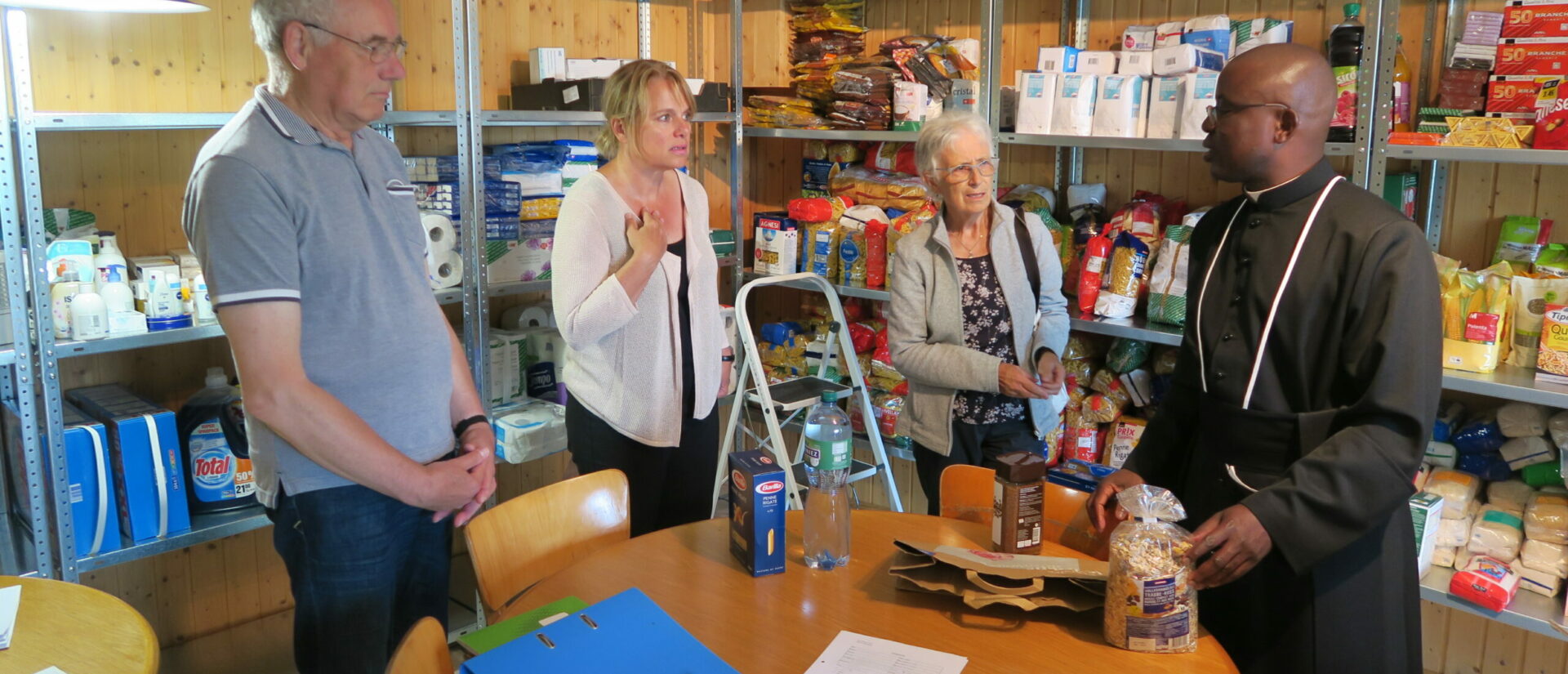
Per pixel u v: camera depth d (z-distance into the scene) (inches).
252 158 63.4
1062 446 125.5
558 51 131.9
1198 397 72.7
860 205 142.7
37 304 89.0
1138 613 57.9
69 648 57.8
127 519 97.5
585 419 96.7
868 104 137.3
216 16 109.4
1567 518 96.7
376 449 66.5
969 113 99.1
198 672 112.0
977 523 78.2
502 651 55.6
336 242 67.0
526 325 134.0
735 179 148.4
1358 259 63.1
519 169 126.0
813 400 118.0
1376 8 96.3
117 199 106.3
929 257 102.3
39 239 88.5
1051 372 99.2
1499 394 92.7
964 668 56.4
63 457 92.3
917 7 144.9
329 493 68.7
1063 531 78.3
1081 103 115.8
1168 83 110.4
